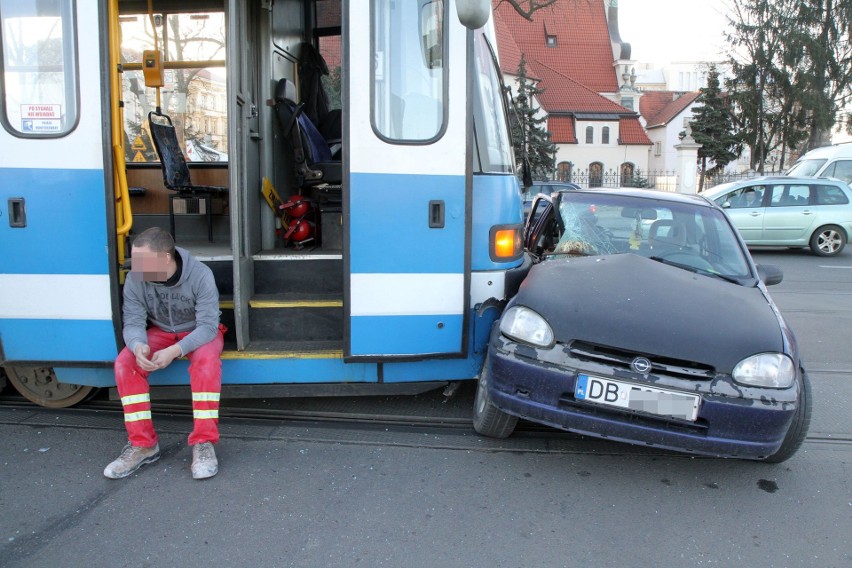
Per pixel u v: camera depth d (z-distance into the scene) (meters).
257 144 5.16
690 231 4.80
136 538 3.11
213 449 3.79
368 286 4.12
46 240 4.05
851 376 5.75
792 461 4.07
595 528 3.27
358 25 3.98
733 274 4.41
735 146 43.97
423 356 4.22
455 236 4.15
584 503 3.51
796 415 3.77
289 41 5.91
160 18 5.81
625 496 3.60
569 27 59.88
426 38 4.05
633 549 3.10
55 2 3.93
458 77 4.07
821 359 6.30
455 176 4.12
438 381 4.47
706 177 38.31
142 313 3.92
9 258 4.07
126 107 5.94
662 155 56.34
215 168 6.02
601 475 3.83
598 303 3.76
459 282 4.19
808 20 36.50
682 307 3.73
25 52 3.96
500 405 3.74
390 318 4.16
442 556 3.02
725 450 3.37
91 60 3.94
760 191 15.16
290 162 5.85
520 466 3.93
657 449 4.19
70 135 3.98
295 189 5.92
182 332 4.04
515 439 4.30
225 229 5.98
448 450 4.12
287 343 4.49
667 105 59.78
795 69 36.81
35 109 3.99
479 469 3.87
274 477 3.73
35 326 4.12
